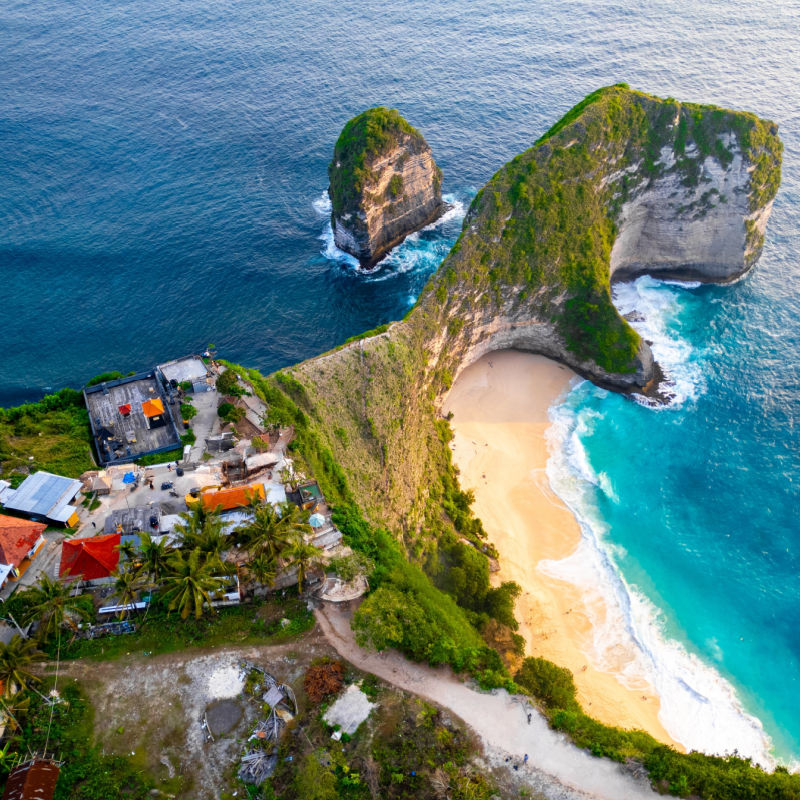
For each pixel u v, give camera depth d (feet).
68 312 353.92
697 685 227.40
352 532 197.47
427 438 294.05
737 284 391.24
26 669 160.35
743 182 360.48
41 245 392.68
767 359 345.51
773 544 271.90
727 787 159.94
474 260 314.96
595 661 232.94
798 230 415.23
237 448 220.02
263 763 150.61
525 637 237.86
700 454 306.76
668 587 257.14
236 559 180.96
